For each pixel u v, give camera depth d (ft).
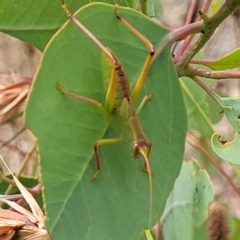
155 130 0.35
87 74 0.32
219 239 0.46
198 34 0.41
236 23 0.86
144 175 0.35
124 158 0.34
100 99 0.33
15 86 0.44
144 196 0.35
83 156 0.32
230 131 0.87
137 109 0.34
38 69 0.30
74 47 0.31
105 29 0.33
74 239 0.31
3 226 0.38
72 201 0.32
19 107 0.44
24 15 0.37
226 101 0.41
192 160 0.55
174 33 0.35
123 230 0.33
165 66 0.35
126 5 0.41
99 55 0.32
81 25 0.31
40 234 0.38
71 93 0.32
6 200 0.41
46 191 0.31
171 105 0.35
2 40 0.82
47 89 0.31
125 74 0.33
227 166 0.85
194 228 0.53
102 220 0.33
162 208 0.35
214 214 0.46
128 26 0.33
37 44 0.38
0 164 0.75
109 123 0.33
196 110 0.64
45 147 0.31
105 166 0.33
